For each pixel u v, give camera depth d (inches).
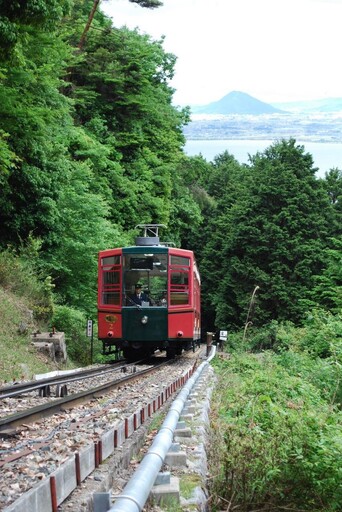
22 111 980.6
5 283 1064.2
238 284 2258.9
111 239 1400.1
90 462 241.6
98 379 675.4
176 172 2463.1
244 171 3161.9
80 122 1911.9
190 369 804.0
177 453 262.7
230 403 502.9
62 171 1263.5
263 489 278.8
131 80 1977.1
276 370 723.4
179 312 979.3
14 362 765.9
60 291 1263.5
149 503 213.8
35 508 181.0
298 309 2149.4
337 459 289.6
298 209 2292.1
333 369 662.5
